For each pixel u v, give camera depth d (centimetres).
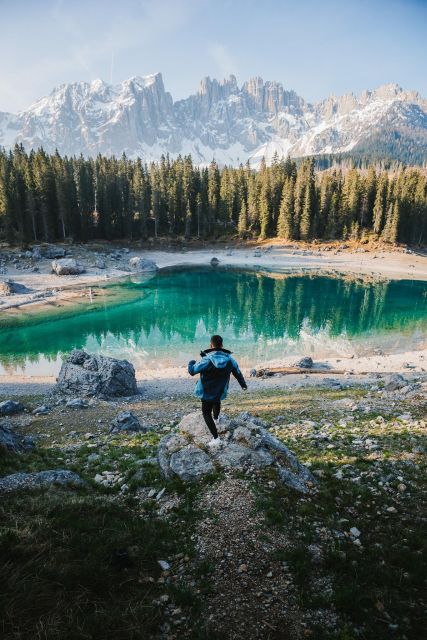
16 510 652
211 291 7194
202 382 775
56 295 6625
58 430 1784
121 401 2527
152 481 852
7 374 3528
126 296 6700
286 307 6053
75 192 10844
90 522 634
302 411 1822
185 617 467
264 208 12175
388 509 726
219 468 802
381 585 527
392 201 11744
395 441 1156
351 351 4059
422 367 3375
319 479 872
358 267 9606
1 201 9256
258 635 442
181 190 12781
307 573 539
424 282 8025
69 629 413
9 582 455
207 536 615
